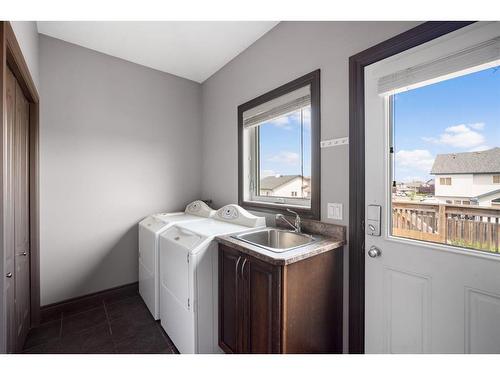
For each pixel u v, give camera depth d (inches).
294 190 78.5
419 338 47.2
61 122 85.0
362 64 55.2
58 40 84.3
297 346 49.8
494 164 39.4
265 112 83.0
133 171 101.5
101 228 94.0
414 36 46.1
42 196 81.5
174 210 113.3
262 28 79.4
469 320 41.3
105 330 75.5
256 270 51.4
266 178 90.6
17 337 62.4
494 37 37.6
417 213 48.3
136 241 102.3
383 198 52.1
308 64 67.4
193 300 59.6
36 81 75.2
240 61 94.3
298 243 65.1
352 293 57.5
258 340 51.4
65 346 67.7
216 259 63.5
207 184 117.7
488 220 40.1
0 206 38.5
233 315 58.2
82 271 89.9
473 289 41.0
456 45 41.4
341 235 58.7
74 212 88.0
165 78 110.0
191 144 118.6
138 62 101.3
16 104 61.2
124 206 99.3
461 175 42.9
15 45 48.6
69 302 86.5
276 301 46.9
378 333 53.3
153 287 81.8
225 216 86.7
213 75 111.9
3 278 38.6
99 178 93.2
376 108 52.9
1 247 38.4
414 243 47.9
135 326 77.7
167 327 72.9
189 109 117.7
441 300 44.4
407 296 48.9
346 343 58.8
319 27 64.5
